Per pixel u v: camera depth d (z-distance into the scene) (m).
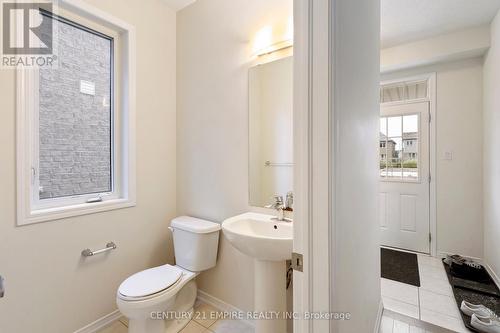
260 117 1.68
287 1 1.55
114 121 1.83
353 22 0.93
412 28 2.36
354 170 0.98
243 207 1.76
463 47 2.39
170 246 2.13
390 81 2.96
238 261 1.77
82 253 1.58
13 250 1.31
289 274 1.53
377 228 1.69
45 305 1.42
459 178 2.66
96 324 1.64
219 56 1.87
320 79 0.67
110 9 1.70
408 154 2.97
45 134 1.50
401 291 2.05
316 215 0.68
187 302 1.83
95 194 1.75
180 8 2.12
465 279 2.21
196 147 2.03
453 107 2.67
